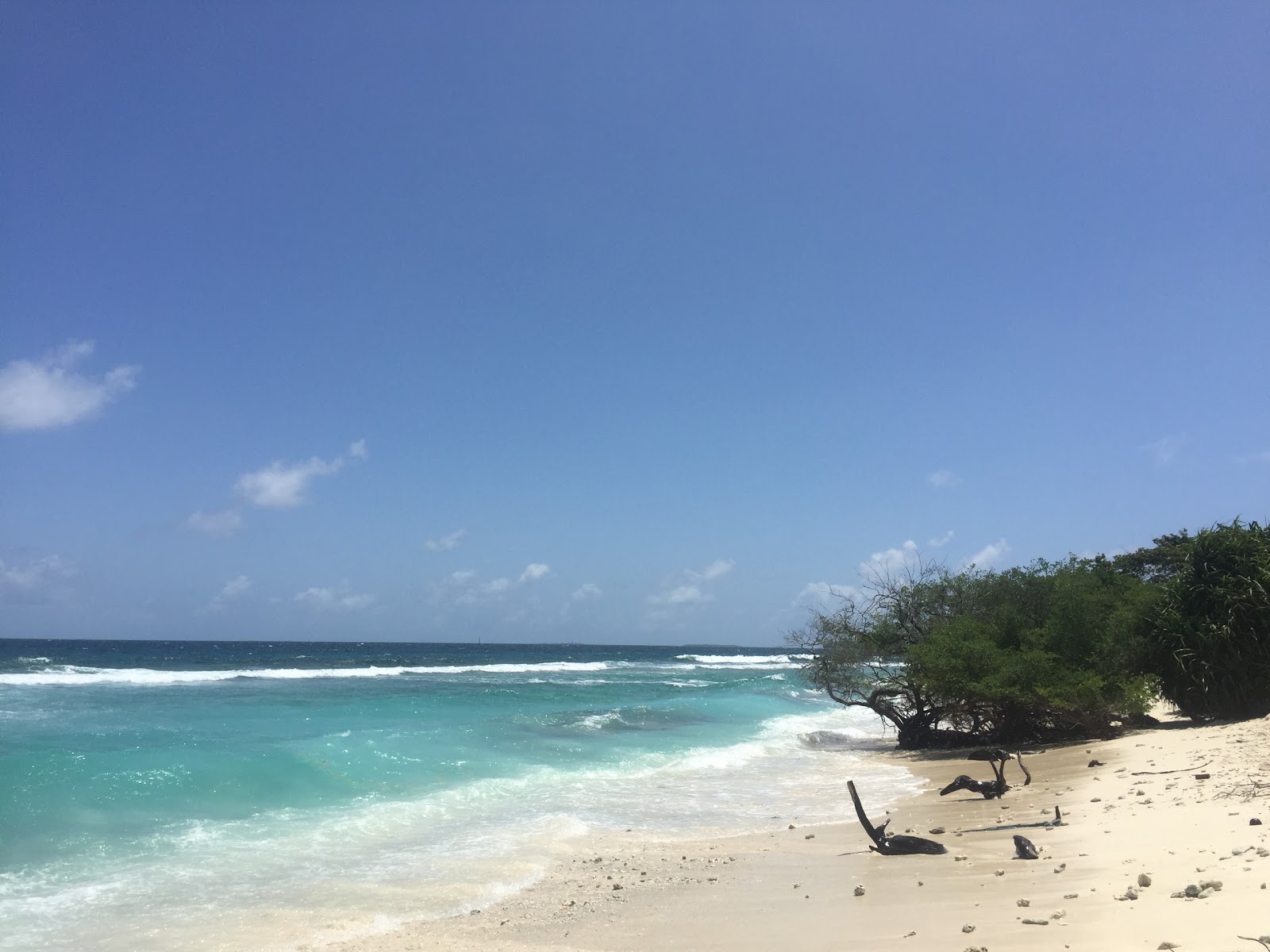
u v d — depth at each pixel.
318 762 19.00
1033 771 19.64
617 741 26.84
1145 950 6.48
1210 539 24.52
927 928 8.03
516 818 16.06
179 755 18.09
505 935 9.25
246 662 76.31
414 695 38.72
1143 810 12.95
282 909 10.33
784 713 39.84
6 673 47.50
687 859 12.84
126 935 9.35
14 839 12.63
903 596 30.95
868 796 18.62
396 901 10.71
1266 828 10.32
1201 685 23.44
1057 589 26.95
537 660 111.19
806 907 9.54
